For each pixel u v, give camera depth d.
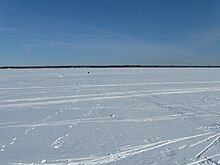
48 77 35.88
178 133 10.15
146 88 24.38
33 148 8.38
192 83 28.75
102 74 42.53
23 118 12.64
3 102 16.97
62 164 7.15
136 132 10.27
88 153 7.96
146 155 7.81
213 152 8.04
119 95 20.22
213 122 11.98
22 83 28.11
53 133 10.09
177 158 7.56
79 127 11.02
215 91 22.70
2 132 10.19
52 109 14.84
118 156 7.73
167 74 43.44
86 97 19.09
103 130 10.56
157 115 13.48
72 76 37.84
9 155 7.75
